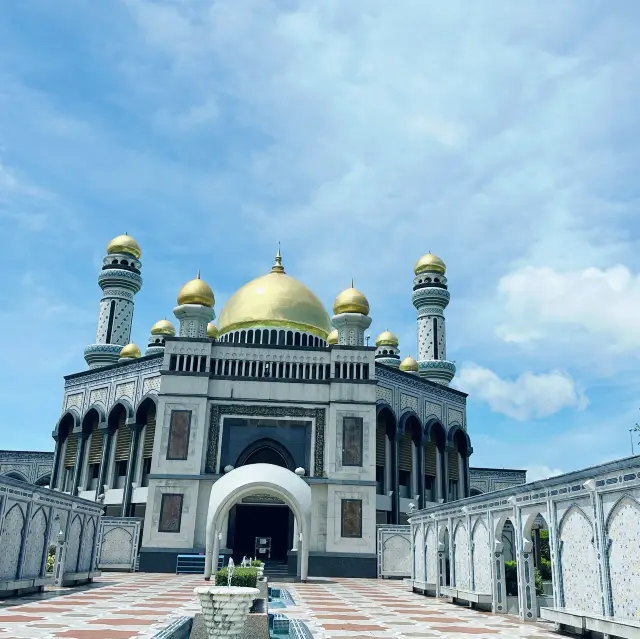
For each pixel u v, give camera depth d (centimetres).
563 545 1255
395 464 3709
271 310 3853
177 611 1421
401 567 2967
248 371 3278
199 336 3416
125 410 3759
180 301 3528
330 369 3303
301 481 2614
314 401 3234
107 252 4806
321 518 3059
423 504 3838
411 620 1393
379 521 3619
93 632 1095
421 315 4981
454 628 1276
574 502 1213
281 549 3612
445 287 5084
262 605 1202
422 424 3994
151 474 3041
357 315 3538
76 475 3816
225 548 2942
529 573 1437
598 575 1110
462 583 1816
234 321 3878
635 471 1010
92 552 2273
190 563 2850
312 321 3903
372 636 1145
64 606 1481
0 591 1638
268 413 3209
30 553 1722
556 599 1261
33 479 5144
